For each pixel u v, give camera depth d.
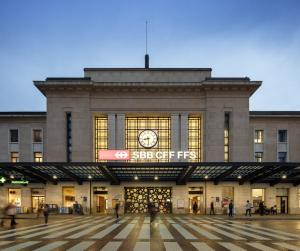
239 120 53.09
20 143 56.78
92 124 53.69
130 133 54.59
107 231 24.25
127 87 53.03
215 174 48.78
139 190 52.84
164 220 35.78
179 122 53.53
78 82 52.44
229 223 32.19
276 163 39.84
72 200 52.22
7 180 49.56
